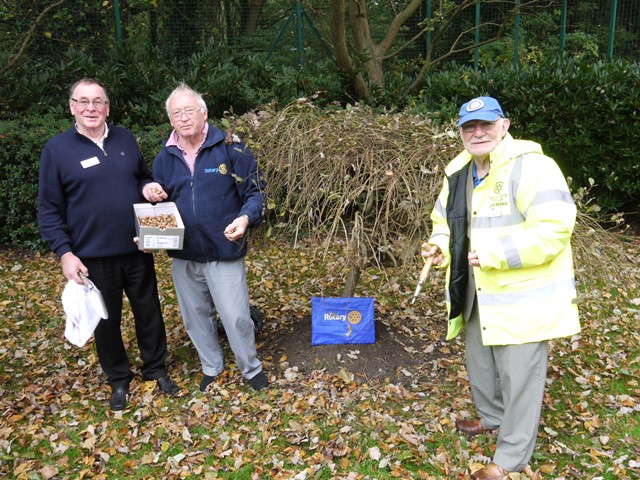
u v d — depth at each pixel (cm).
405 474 291
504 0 827
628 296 497
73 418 351
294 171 363
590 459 300
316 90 734
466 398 352
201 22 857
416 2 811
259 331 436
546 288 258
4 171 652
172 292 545
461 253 278
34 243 662
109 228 336
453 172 284
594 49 914
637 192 661
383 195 355
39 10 806
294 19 862
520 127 682
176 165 339
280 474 292
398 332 427
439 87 730
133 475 302
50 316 504
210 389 370
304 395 357
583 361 402
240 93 702
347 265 352
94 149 333
